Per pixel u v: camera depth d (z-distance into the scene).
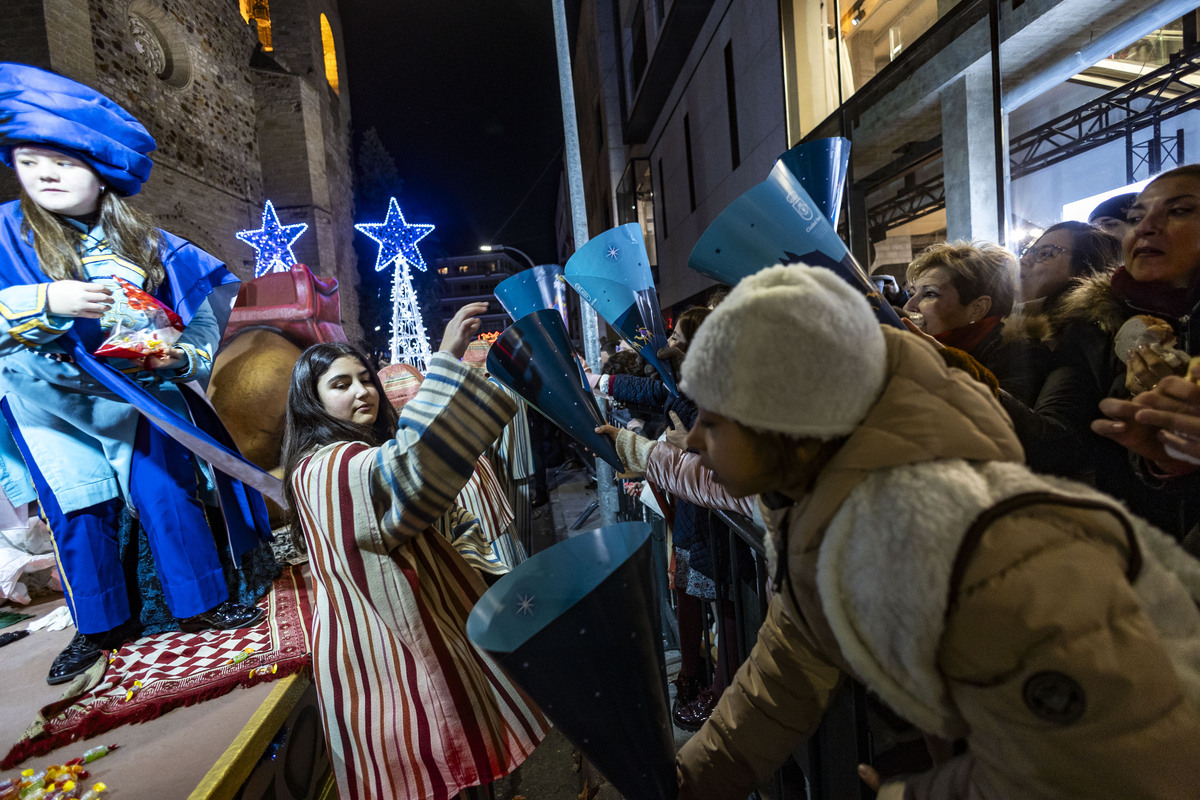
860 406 0.62
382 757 1.52
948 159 5.23
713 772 1.02
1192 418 0.89
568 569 1.01
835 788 1.47
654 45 14.02
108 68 10.90
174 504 2.25
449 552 1.76
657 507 3.00
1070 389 1.27
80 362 2.08
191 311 2.49
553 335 1.50
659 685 0.92
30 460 2.12
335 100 24.50
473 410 1.50
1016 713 0.54
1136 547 0.57
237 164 15.84
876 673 0.62
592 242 1.75
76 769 1.58
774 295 0.61
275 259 14.72
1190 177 1.11
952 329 1.58
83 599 2.10
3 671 2.19
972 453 0.60
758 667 1.03
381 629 1.56
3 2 8.14
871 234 7.94
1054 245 1.41
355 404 1.70
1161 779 0.49
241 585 2.48
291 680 1.98
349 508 1.47
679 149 14.08
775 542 0.84
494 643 0.85
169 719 1.83
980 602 0.53
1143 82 4.54
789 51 7.89
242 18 16.78
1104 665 0.49
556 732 2.87
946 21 5.04
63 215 2.19
